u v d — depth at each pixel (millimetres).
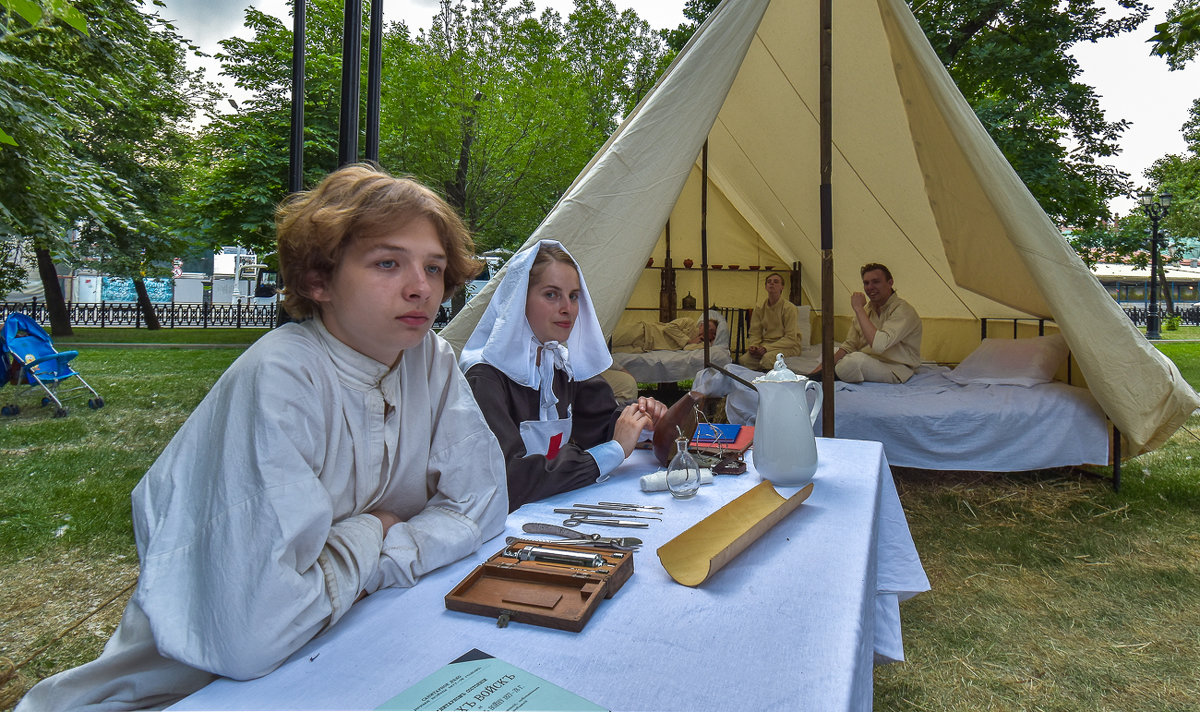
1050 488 4055
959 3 9984
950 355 6316
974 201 4230
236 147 14531
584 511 1410
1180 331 22562
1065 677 2098
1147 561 2979
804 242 6965
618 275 3172
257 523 812
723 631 885
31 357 6305
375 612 938
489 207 14562
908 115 4141
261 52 14289
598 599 957
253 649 769
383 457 1080
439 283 999
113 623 2445
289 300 1023
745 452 1951
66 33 7023
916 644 2311
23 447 5242
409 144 13555
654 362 6441
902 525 2027
